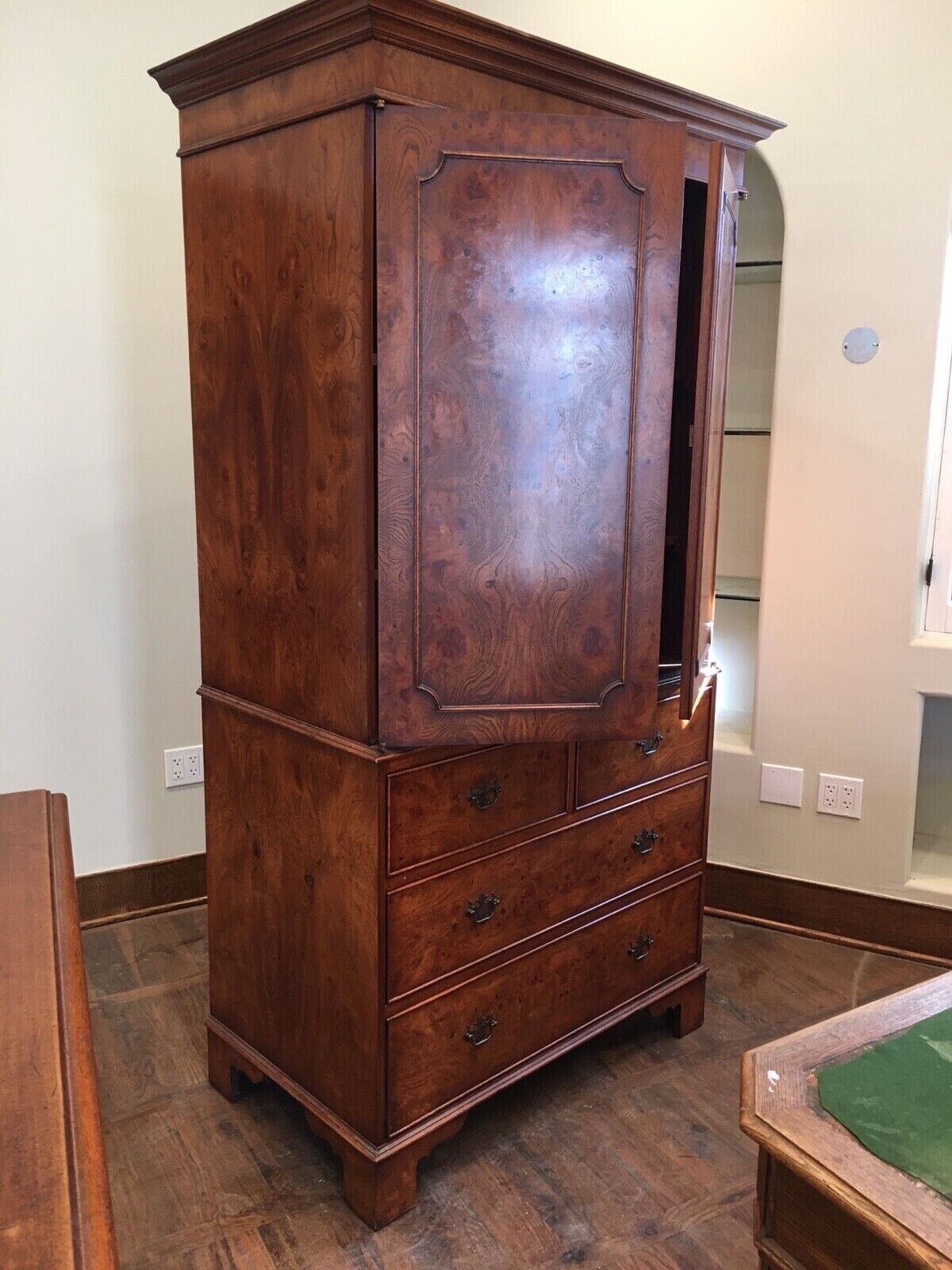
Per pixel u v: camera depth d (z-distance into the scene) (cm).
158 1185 174
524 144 143
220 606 183
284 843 174
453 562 151
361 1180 165
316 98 143
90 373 237
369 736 154
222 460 175
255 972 186
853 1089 104
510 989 180
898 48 221
